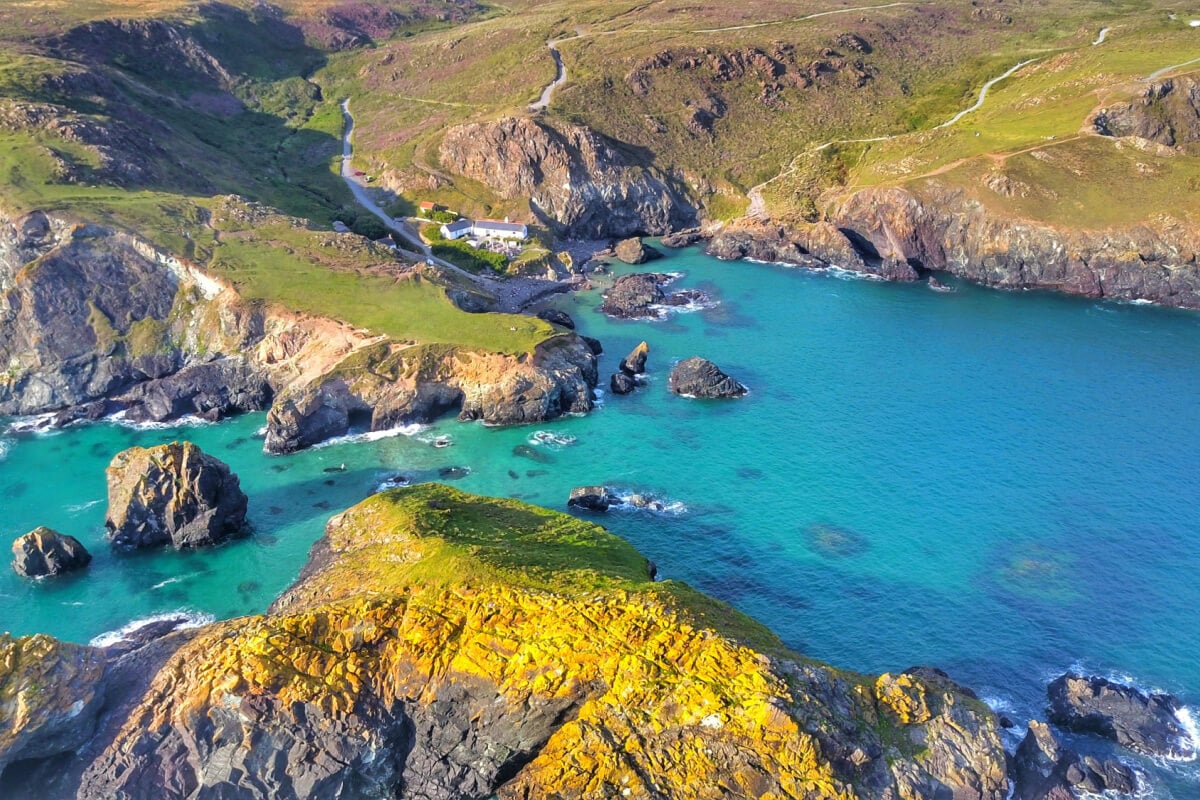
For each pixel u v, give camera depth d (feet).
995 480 292.40
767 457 313.32
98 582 254.47
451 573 204.33
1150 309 447.01
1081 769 180.86
